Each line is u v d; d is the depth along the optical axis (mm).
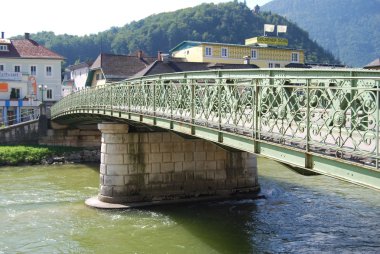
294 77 7707
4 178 26938
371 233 15078
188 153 20312
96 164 33531
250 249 13789
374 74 6453
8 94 49594
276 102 8117
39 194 22000
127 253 13680
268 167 28562
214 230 15844
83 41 111000
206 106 10859
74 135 37906
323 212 17875
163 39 100250
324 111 6914
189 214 18031
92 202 19625
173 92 12859
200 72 12266
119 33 110125
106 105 20031
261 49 54469
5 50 52750
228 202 19969
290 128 7781
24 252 13867
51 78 53812
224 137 10297
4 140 37406
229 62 52938
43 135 37875
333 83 7270
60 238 15148
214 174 20641
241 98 9344
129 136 19625
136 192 19641
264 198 20500
